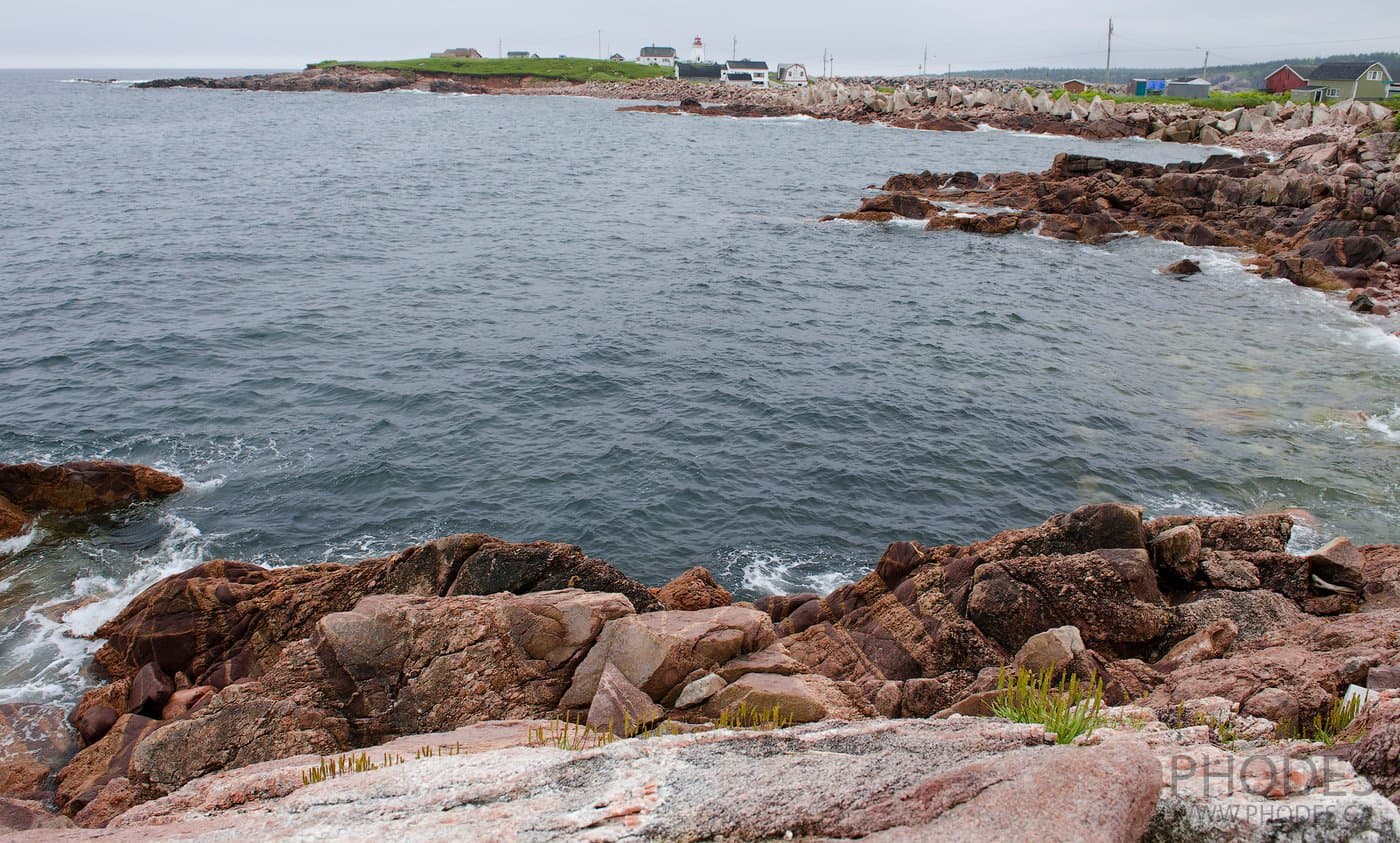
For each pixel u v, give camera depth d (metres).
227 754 10.57
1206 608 13.19
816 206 66.56
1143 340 34.78
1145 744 5.61
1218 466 24.00
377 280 42.28
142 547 19.72
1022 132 120.94
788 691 10.56
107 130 116.31
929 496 22.95
